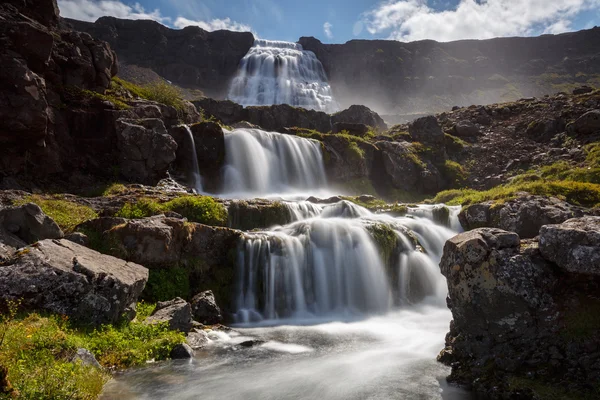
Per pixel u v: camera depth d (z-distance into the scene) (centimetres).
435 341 1064
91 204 1584
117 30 8225
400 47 9931
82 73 2262
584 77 9025
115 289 926
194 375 827
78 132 2064
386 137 3522
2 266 898
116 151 2106
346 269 1475
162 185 2134
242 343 1033
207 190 2428
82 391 660
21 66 1695
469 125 3653
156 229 1210
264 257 1389
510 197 1739
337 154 3094
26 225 1121
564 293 754
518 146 3297
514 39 10031
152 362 878
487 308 780
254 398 733
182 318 1042
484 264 788
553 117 3459
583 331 709
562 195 1691
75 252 1001
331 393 753
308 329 1191
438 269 1623
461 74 9625
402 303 1517
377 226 1574
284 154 2803
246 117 4050
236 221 1670
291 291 1400
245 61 8238
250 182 2592
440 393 749
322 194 2816
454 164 3278
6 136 1692
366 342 1061
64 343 750
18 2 2069
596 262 697
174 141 2208
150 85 3192
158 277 1212
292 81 8006
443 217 1948
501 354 754
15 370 625
